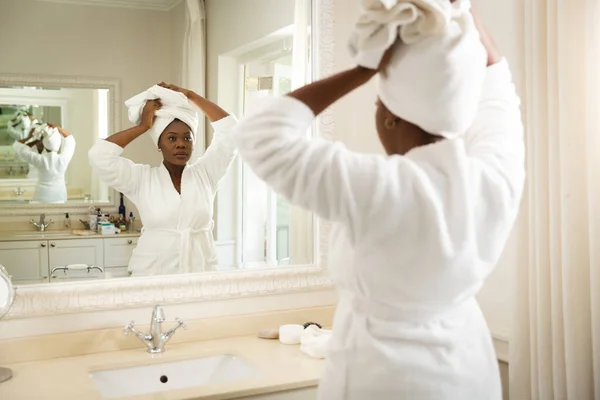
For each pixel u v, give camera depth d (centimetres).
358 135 226
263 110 91
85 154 190
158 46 198
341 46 222
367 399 100
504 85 107
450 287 95
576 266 159
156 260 199
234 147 208
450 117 92
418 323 100
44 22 186
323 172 88
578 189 158
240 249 210
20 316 182
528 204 170
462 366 100
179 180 201
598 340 154
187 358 190
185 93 201
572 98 158
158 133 198
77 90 189
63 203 188
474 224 93
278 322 215
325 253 222
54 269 187
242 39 207
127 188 195
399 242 92
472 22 95
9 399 153
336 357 106
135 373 183
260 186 213
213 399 157
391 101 96
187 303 203
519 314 172
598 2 153
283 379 168
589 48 154
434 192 91
